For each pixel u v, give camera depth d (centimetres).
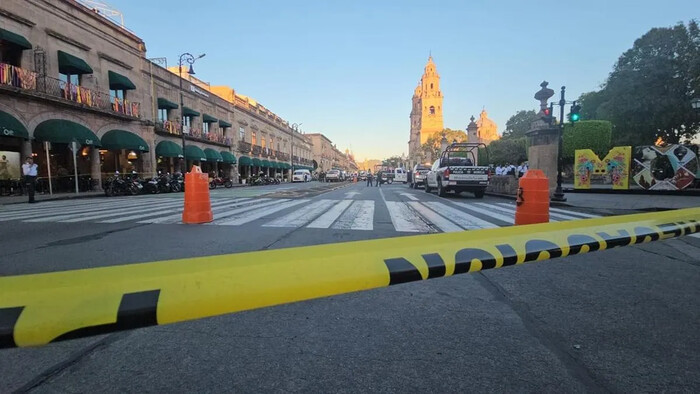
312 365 201
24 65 1680
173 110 2917
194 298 105
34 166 1298
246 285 113
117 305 98
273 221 743
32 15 1705
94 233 597
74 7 1942
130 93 2403
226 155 3709
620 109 3206
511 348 221
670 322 259
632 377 190
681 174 1512
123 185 1802
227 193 1878
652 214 330
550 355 212
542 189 609
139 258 427
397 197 1520
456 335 239
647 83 3073
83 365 200
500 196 1555
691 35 2966
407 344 226
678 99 2972
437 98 11219
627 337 236
